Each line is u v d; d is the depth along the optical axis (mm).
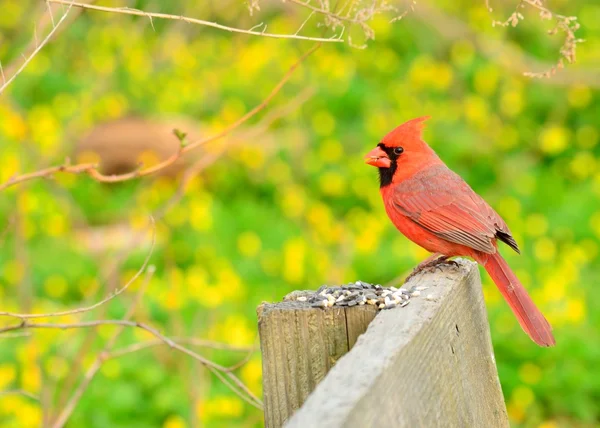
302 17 17641
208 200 13188
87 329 10102
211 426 9070
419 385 4113
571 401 9695
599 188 13719
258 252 12281
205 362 6352
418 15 17750
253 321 10711
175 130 6473
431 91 16703
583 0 18938
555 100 16188
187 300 10758
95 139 14133
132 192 13969
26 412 8680
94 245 12367
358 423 3371
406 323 4273
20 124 12570
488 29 17531
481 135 15195
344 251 12102
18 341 10000
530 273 11852
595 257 12812
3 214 12188
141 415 9312
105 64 15977
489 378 5320
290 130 15242
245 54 16672
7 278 11461
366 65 17281
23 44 15766
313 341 4465
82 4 5473
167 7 16016
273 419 4492
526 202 13914
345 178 14227
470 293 5309
